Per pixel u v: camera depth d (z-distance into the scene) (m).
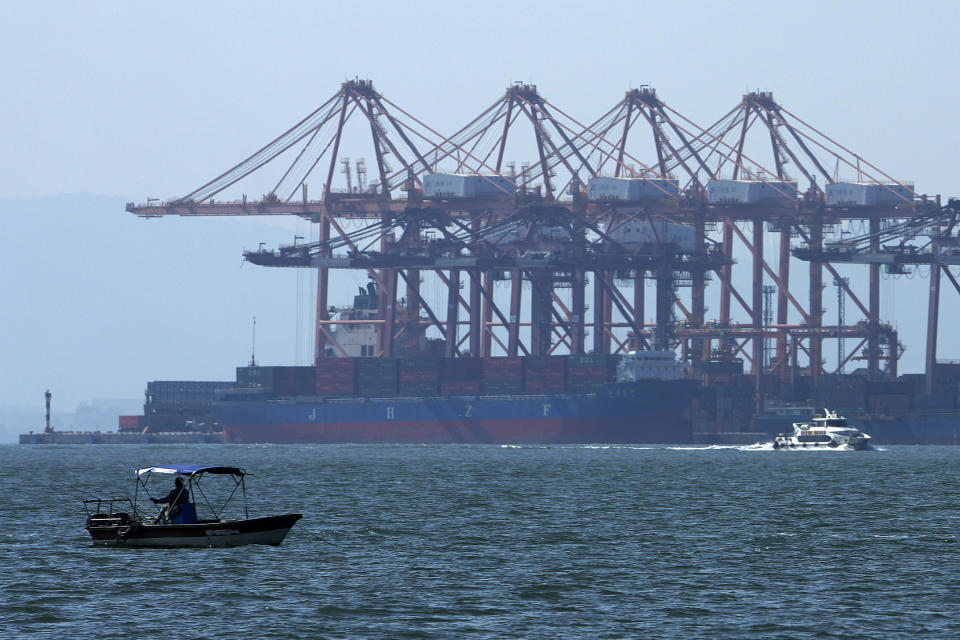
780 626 198.25
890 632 194.50
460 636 192.00
